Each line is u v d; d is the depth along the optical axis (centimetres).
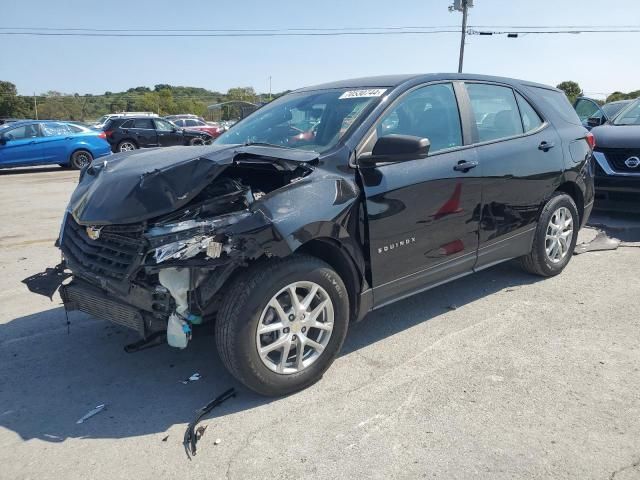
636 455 261
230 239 280
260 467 261
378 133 356
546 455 262
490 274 529
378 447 272
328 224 312
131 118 2166
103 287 312
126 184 312
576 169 505
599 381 328
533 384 327
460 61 3238
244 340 294
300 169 323
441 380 335
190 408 313
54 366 366
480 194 411
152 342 320
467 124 414
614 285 491
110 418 305
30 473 261
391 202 349
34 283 352
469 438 277
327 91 422
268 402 316
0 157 1582
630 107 799
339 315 330
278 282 300
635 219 732
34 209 965
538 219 480
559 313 432
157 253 277
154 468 262
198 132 2303
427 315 435
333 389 328
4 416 309
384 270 355
